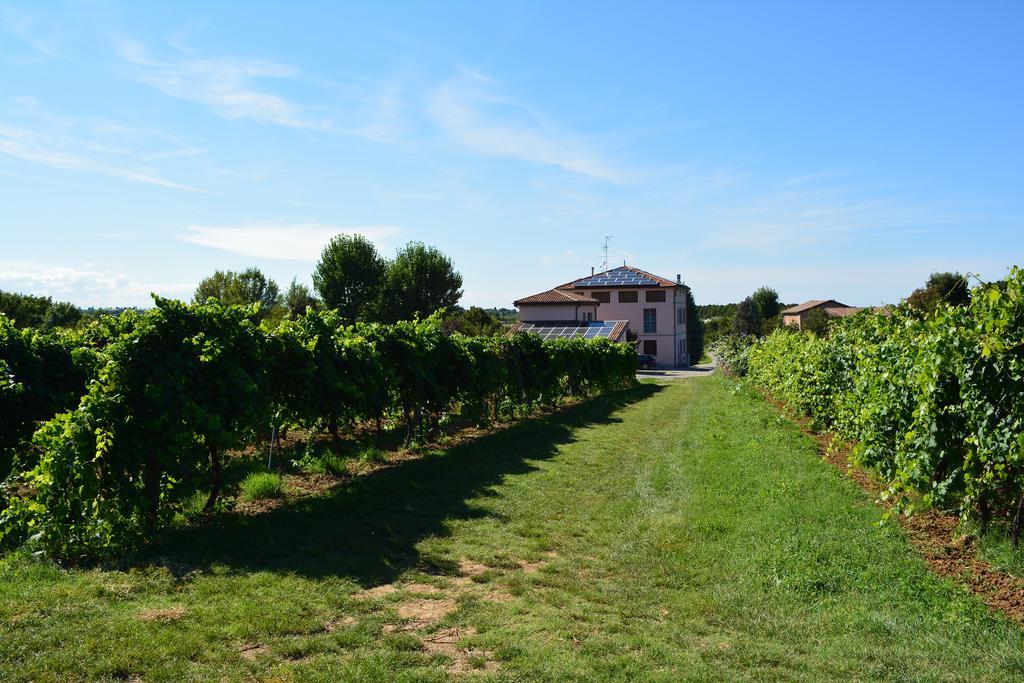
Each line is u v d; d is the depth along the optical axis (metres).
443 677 3.83
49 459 5.52
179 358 6.44
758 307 71.19
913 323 8.37
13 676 3.45
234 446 7.25
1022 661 4.05
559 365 19.67
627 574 5.91
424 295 51.22
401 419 14.91
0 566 5.02
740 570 5.84
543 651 4.24
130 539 5.78
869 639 4.47
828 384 13.27
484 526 7.28
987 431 6.09
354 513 7.45
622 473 10.44
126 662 3.69
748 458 10.76
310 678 3.72
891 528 6.66
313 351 8.88
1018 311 5.86
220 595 4.82
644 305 55.59
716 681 3.91
